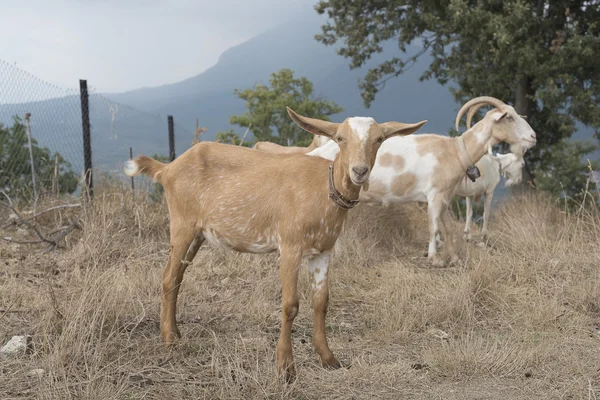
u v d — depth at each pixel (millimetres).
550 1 13914
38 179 9633
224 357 4254
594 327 5125
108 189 8797
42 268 6496
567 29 13352
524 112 14781
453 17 13031
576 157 24203
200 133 9117
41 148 10039
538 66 13016
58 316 4586
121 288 5250
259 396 3609
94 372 3771
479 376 4047
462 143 7535
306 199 3990
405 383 3941
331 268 6934
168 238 7949
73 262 6680
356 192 3973
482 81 14398
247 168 4367
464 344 4477
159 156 11383
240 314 5273
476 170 7586
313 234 4008
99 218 7543
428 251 7871
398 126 4004
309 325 5152
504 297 5758
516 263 6824
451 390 3842
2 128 9953
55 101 9766
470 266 7133
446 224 7605
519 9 12375
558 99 13188
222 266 6805
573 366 4113
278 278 6270
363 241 7820
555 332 4941
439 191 7531
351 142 3760
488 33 13141
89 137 9219
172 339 4473
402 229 8852
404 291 5816
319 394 3779
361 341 4781
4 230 8227
